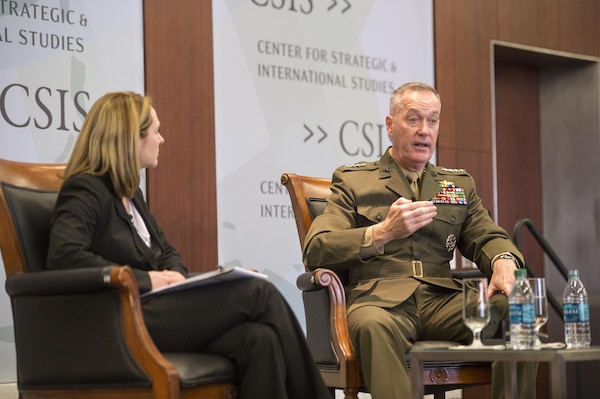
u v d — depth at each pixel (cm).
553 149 936
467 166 823
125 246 397
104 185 398
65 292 356
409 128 500
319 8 752
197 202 680
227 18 705
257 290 374
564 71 935
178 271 428
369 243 451
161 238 443
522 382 436
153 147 418
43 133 619
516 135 927
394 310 461
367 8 778
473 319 366
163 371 342
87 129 407
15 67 610
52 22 627
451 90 820
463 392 804
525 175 930
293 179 508
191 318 375
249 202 705
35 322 366
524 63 932
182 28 683
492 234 498
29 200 395
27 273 369
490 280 484
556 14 895
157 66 671
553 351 337
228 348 372
